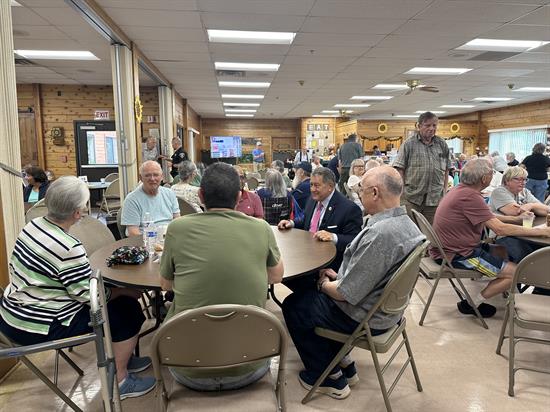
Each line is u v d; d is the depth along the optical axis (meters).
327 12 3.99
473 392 1.95
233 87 8.40
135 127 5.19
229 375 1.31
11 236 2.16
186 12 4.00
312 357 1.91
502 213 3.16
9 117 2.15
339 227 2.46
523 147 11.05
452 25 4.38
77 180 1.60
